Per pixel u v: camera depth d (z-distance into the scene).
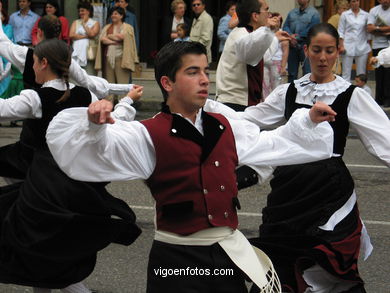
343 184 3.79
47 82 4.10
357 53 12.55
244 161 3.06
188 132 2.95
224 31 12.51
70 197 3.60
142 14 16.69
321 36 3.89
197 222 2.93
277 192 3.90
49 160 3.75
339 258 3.64
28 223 3.60
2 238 3.66
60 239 3.53
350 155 9.38
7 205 3.83
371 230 6.05
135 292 4.62
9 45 4.65
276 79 6.77
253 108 4.16
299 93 4.00
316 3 15.02
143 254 5.33
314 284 3.70
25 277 3.60
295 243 3.69
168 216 2.95
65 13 15.27
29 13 12.68
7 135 10.38
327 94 3.90
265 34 5.33
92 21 12.25
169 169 2.93
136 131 2.90
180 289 2.92
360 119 3.84
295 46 12.17
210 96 13.04
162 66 2.97
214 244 2.94
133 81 15.73
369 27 12.36
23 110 3.96
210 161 2.96
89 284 4.73
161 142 2.91
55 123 2.72
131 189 7.35
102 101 2.64
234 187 3.02
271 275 3.10
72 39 12.25
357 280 3.73
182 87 2.93
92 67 12.34
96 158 2.79
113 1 13.78
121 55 12.07
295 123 3.05
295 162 3.08
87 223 3.54
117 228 3.57
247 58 5.51
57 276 3.57
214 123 3.02
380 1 12.35
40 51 4.08
